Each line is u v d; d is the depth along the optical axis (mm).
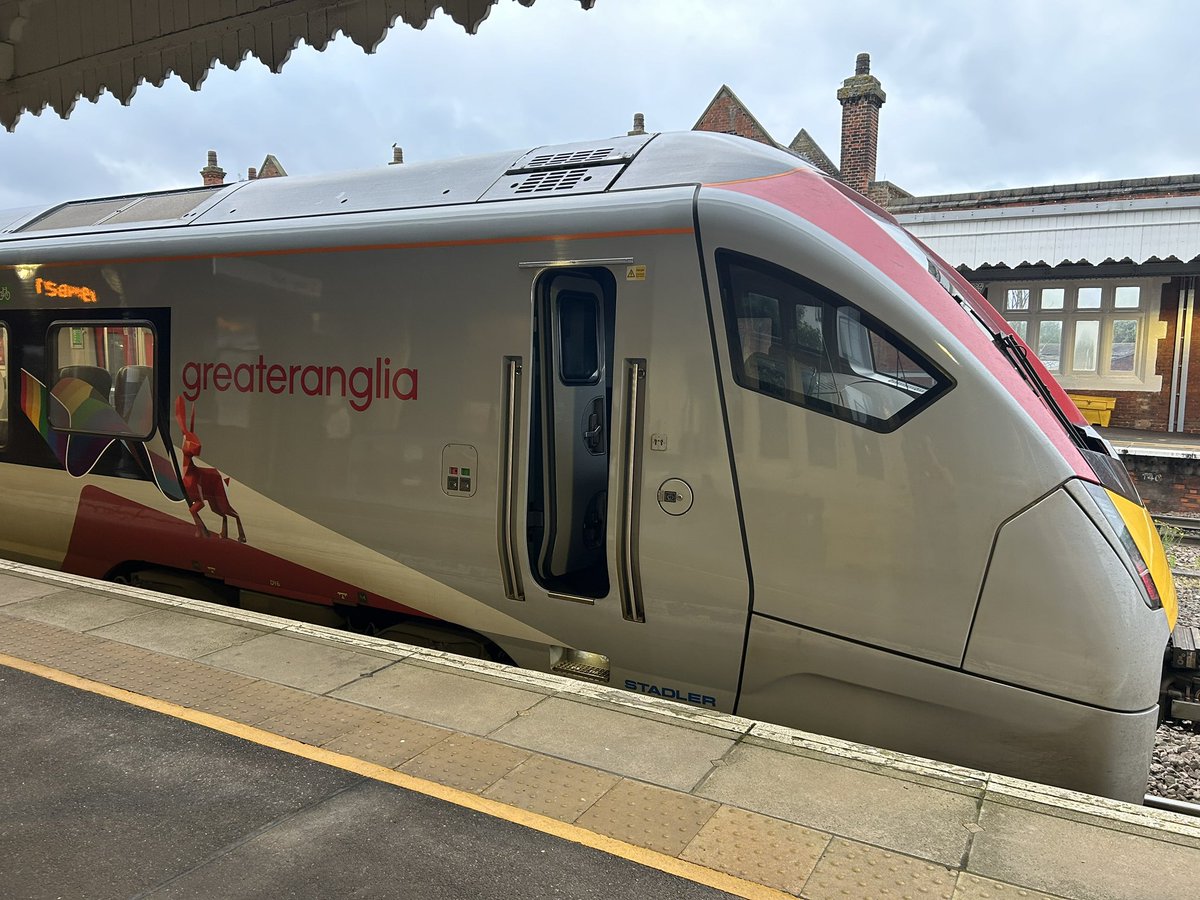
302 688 3805
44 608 4812
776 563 3768
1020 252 15273
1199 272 14867
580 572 4711
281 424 4957
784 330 3764
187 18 5645
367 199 5047
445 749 3277
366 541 4750
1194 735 4934
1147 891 2457
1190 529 10508
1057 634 3363
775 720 3898
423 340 4496
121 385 5570
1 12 6500
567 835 2750
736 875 2561
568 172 4598
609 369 4434
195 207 5723
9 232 6453
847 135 19688
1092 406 15875
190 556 5445
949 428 3504
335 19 5082
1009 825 2783
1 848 2674
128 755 3238
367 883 2523
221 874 2557
